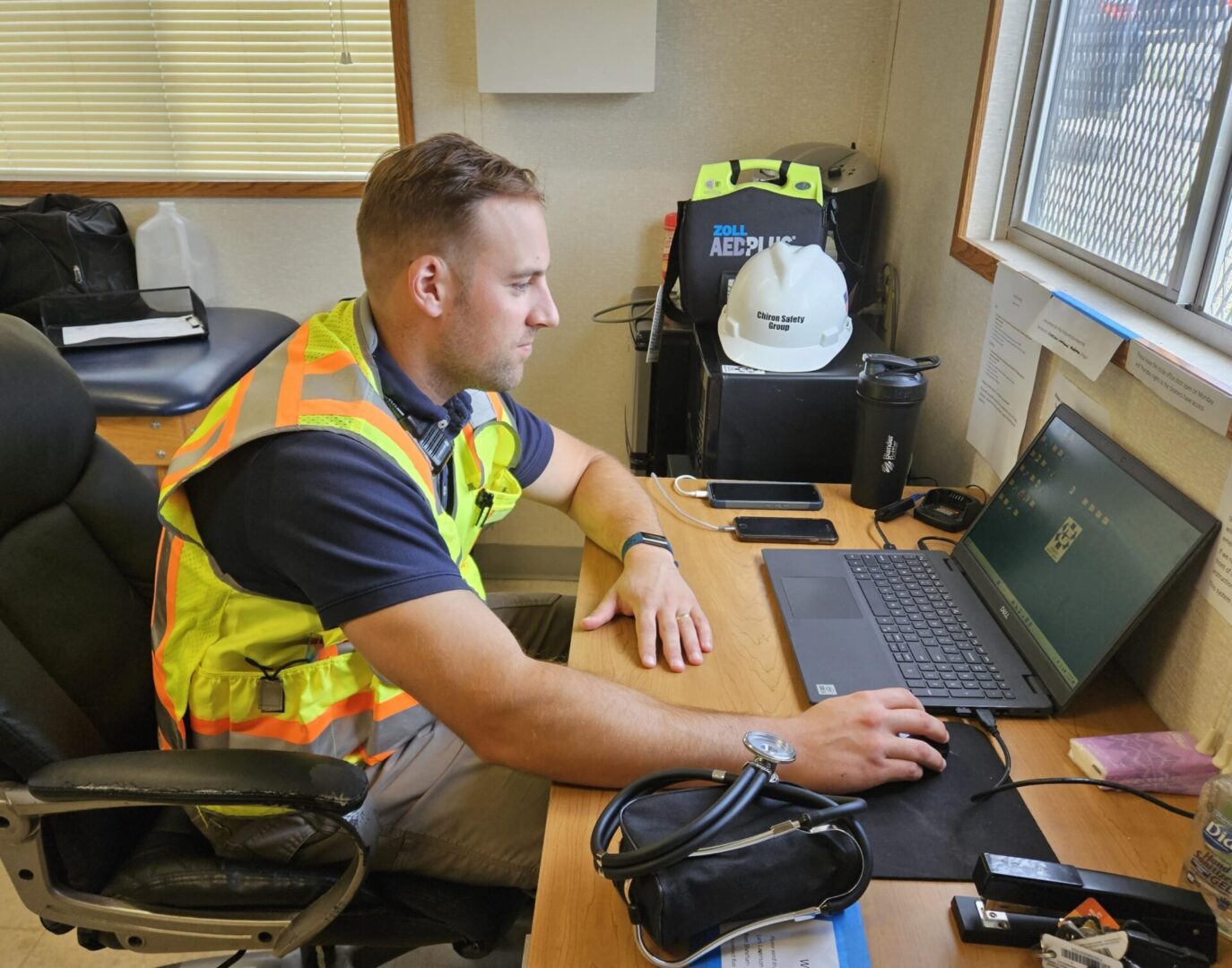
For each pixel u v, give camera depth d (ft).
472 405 4.15
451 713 3.10
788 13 7.26
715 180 6.36
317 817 3.51
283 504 3.13
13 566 3.45
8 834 3.23
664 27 7.34
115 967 5.08
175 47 7.90
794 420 5.35
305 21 7.74
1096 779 2.93
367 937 3.68
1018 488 4.05
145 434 6.70
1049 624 3.47
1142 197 3.98
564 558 9.12
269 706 3.50
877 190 7.43
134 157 8.33
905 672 3.45
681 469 6.35
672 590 3.87
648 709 3.07
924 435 5.89
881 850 2.70
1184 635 3.14
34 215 7.34
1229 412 2.83
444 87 7.58
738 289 5.61
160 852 3.60
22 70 8.07
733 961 2.38
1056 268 4.61
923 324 6.00
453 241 3.34
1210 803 2.53
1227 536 2.90
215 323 7.82
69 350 7.15
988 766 3.04
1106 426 3.68
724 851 2.42
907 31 6.77
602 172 7.77
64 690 3.47
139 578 4.05
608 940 2.46
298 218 8.04
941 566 4.17
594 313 8.21
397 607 3.08
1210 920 2.38
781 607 3.85
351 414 3.26
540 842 3.67
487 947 3.72
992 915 2.45
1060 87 4.84
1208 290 3.51
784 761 2.57
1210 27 3.50
